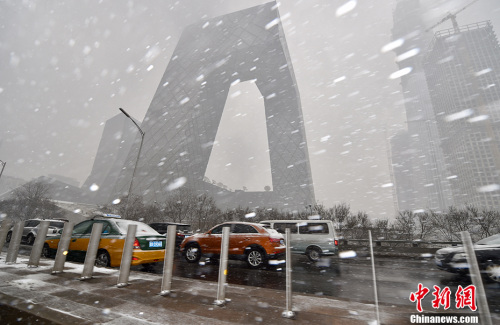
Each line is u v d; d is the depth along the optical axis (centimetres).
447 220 2523
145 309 310
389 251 1495
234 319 286
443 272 836
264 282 592
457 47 16050
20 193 4091
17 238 576
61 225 1222
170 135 10562
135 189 8512
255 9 14938
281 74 13525
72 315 281
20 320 278
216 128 11581
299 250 1069
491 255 624
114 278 464
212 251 833
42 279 430
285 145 12394
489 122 13312
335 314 312
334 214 2753
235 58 13862
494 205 11244
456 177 13688
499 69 14675
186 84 12456
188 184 9212
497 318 348
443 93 15938
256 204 11456
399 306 364
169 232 409
